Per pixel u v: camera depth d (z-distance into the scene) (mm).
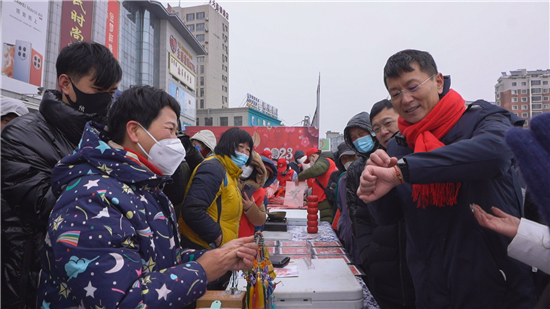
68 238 675
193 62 25203
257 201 2307
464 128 980
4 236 1018
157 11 18703
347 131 1964
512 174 988
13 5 4230
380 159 943
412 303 1499
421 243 1083
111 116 871
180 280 778
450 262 1007
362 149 1878
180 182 1620
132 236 741
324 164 3537
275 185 4477
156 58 19234
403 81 1022
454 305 1006
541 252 769
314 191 3713
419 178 838
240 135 1759
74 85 1116
